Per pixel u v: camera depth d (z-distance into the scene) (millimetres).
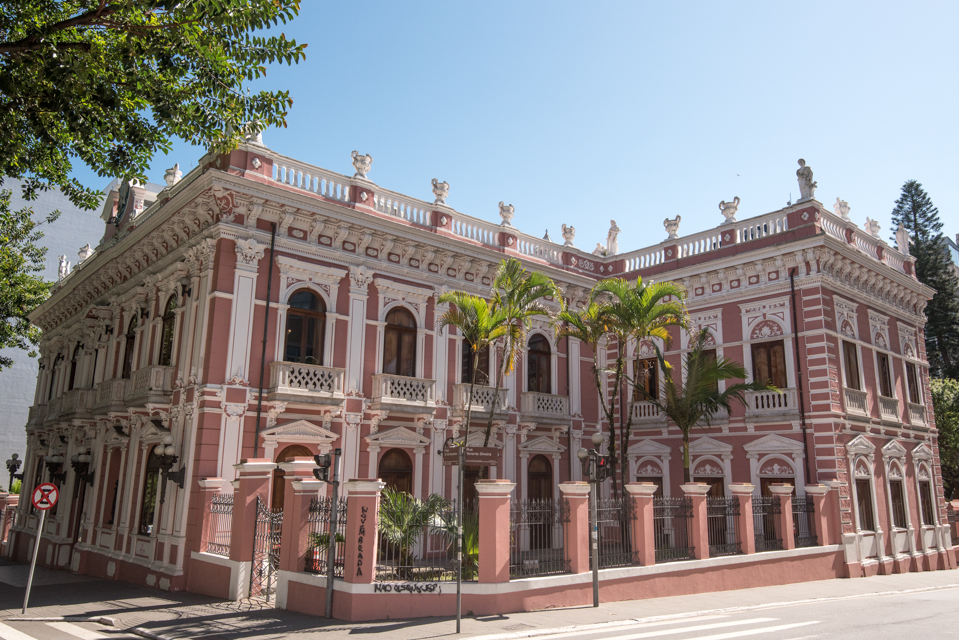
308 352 18094
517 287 17094
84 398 22172
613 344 25625
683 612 12469
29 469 28562
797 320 21156
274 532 14102
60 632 11203
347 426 18188
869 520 21125
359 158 19828
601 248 28094
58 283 29938
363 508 11617
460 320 17062
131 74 10961
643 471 24047
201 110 11641
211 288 16781
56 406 25922
